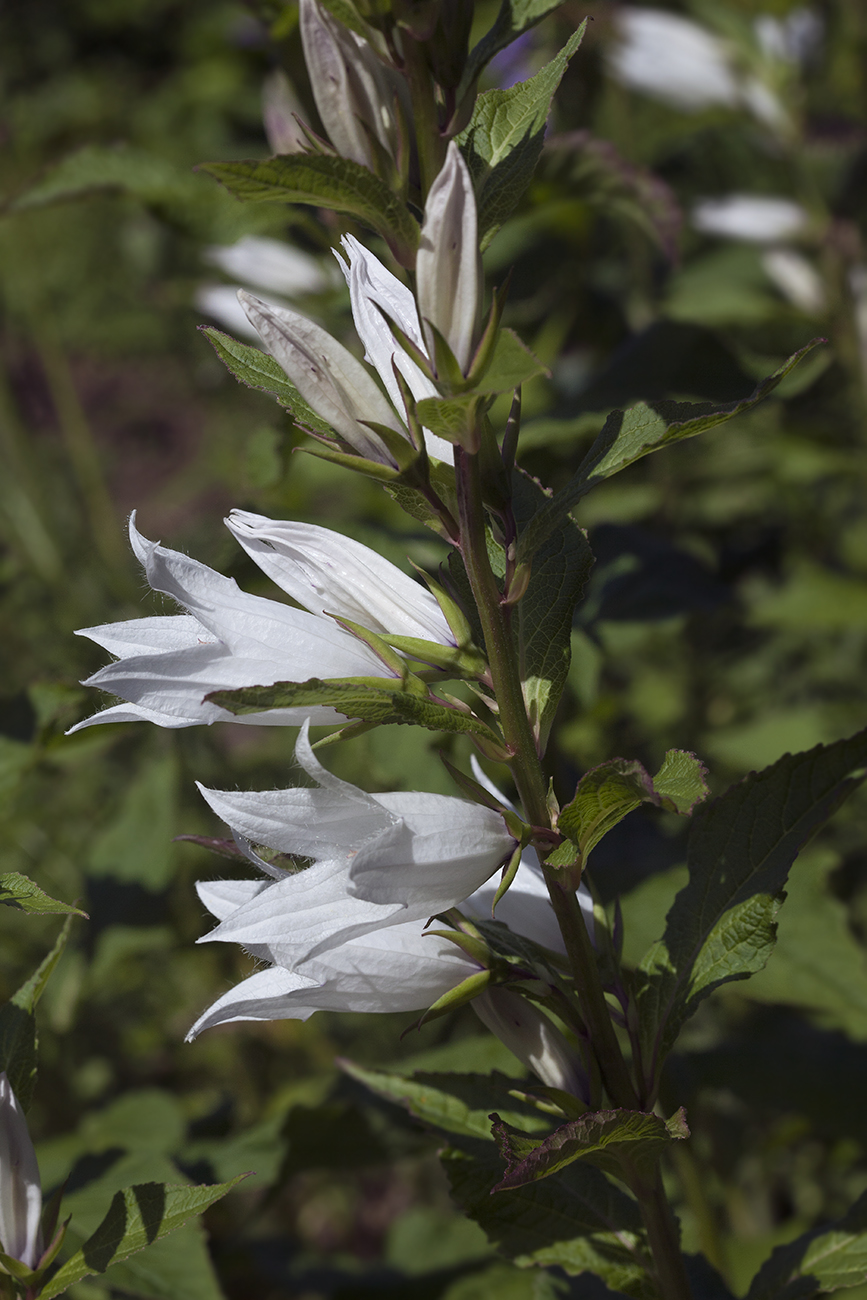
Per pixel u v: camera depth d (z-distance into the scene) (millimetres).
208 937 791
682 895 834
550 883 811
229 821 788
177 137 2641
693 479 1690
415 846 788
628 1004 829
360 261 802
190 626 809
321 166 771
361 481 1414
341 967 802
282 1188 1077
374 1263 1215
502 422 1068
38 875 1356
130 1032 1448
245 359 813
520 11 790
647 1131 793
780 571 1781
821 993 952
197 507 2186
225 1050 1499
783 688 1754
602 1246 849
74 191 1159
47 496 1876
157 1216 819
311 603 809
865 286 1586
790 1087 1005
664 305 1571
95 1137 1124
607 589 1229
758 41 1665
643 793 776
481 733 796
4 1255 813
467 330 777
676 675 1634
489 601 798
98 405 3307
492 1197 854
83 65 3369
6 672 1609
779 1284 852
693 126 1751
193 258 1409
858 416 1657
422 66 789
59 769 1490
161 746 1272
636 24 1650
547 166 1151
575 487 798
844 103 1866
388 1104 1008
